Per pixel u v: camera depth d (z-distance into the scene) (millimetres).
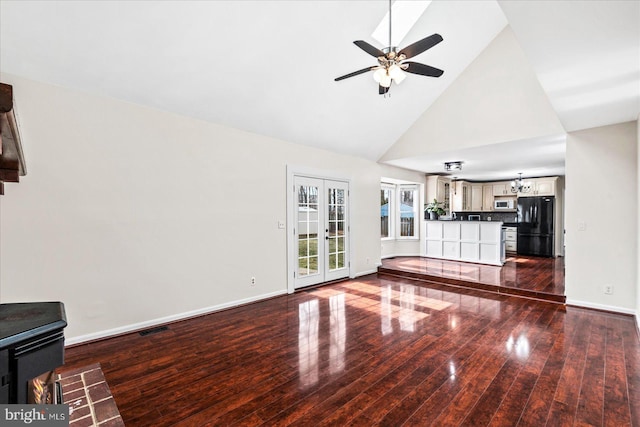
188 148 3611
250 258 4242
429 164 6582
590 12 1592
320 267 5301
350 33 3371
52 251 2740
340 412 1918
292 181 4777
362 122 4957
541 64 2154
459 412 1910
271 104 3896
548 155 5496
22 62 2484
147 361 2582
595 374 2342
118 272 3111
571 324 3395
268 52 3199
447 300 4371
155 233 3357
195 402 2023
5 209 2525
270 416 1883
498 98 4570
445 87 5070
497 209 9125
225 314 3781
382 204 7934
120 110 3109
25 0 2145
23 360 1088
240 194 4121
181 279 3566
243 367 2480
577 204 4000
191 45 2834
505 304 4168
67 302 2820
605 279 3834
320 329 3289
